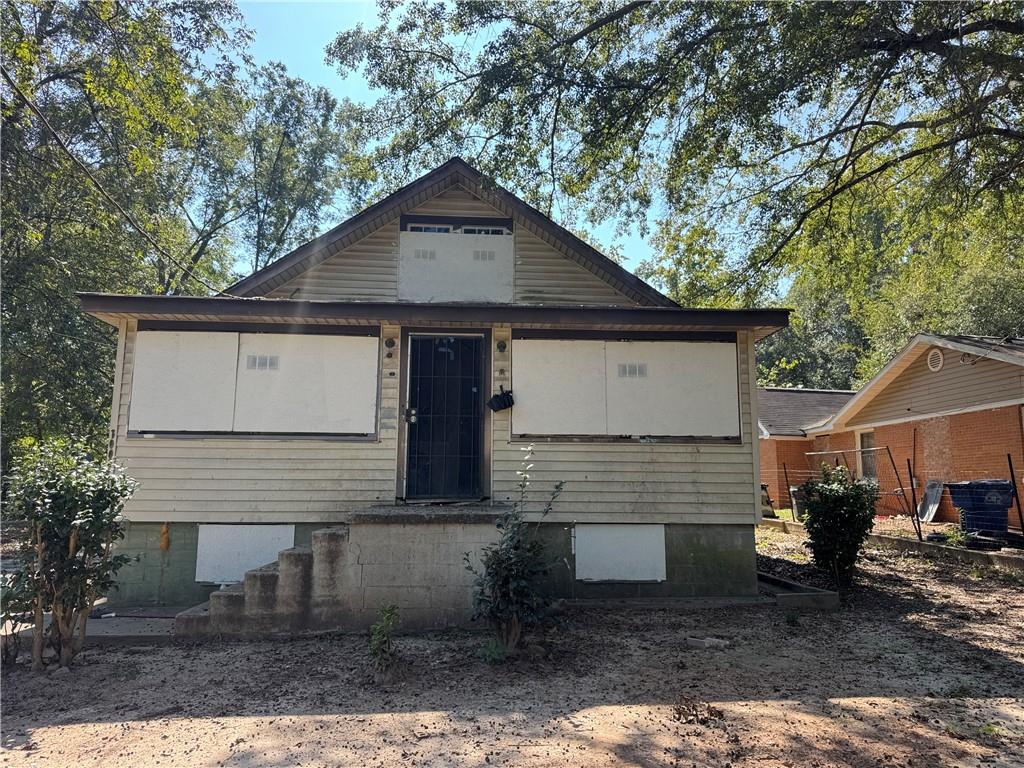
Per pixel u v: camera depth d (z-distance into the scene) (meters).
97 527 5.32
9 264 13.44
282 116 25.92
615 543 7.82
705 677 5.03
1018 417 12.87
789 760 3.61
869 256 15.60
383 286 10.12
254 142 25.83
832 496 8.86
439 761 3.59
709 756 3.65
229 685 4.92
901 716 4.25
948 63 10.02
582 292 10.38
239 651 5.84
